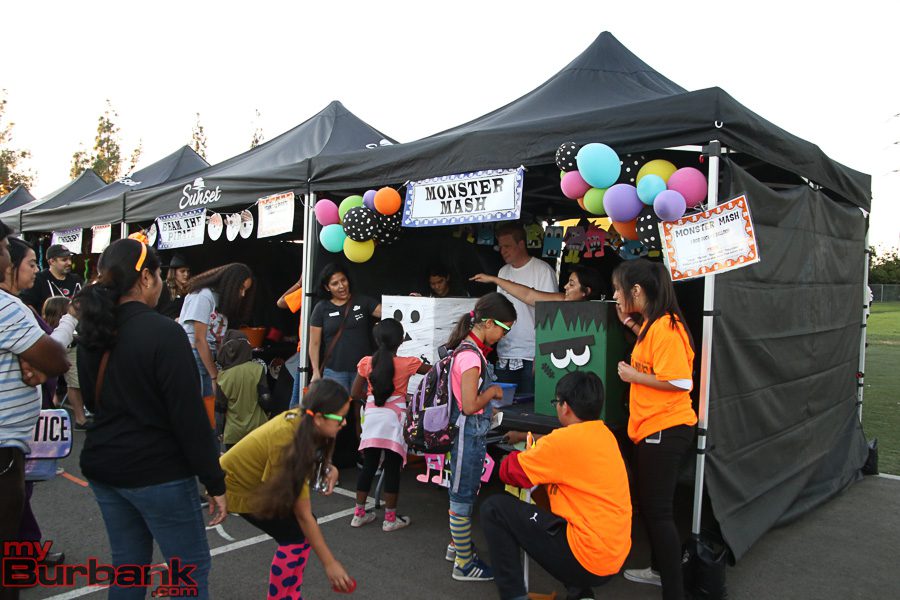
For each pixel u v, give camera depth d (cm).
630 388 331
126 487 213
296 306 568
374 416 414
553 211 658
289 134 738
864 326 601
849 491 527
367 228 482
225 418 516
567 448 271
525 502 301
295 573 259
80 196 1148
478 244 598
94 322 209
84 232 992
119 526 225
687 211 333
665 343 294
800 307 438
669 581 294
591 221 631
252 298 503
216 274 479
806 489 472
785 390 422
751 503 383
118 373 212
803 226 437
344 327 501
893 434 749
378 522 432
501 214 393
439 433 329
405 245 620
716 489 338
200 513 227
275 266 895
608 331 343
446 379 334
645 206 345
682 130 326
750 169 462
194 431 213
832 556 389
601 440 275
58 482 509
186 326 458
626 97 438
